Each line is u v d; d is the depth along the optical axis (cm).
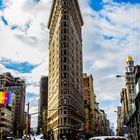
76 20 15212
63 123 11169
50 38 16350
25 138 5722
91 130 18100
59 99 11531
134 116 8088
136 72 7862
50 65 15550
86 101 18050
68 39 12362
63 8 12925
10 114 15912
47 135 14788
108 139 1448
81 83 15775
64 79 11694
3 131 13775
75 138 11769
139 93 6512
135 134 7994
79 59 15500
